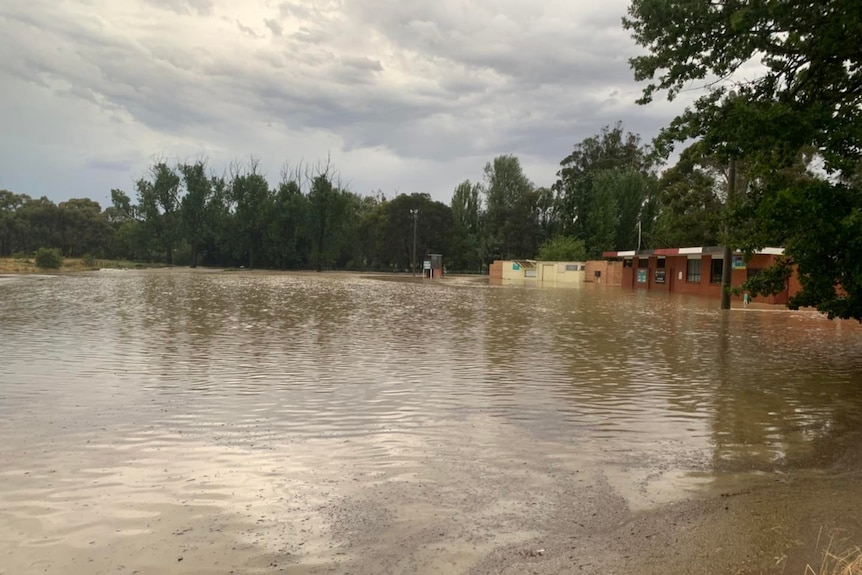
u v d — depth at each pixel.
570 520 4.50
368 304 25.33
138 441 6.23
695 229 47.59
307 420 7.21
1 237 82.75
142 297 25.73
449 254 87.62
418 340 14.52
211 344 13.00
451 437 6.63
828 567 3.77
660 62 12.80
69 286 32.38
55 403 7.71
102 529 4.20
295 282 43.84
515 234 90.12
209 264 89.06
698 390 9.44
